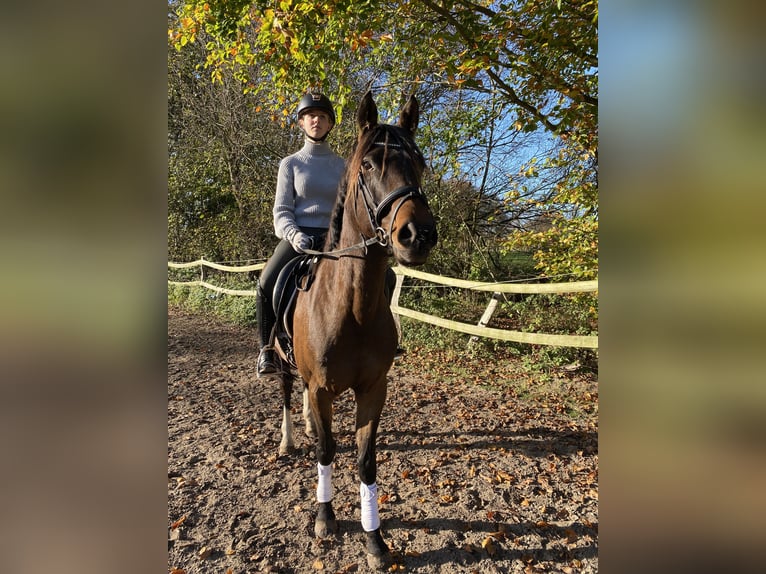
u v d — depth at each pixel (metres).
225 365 6.31
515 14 4.38
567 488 3.16
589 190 5.46
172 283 12.81
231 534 2.67
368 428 2.40
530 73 4.63
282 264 3.10
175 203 13.86
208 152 12.98
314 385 2.39
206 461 3.49
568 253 5.76
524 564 2.46
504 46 4.71
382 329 2.31
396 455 3.62
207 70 12.23
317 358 2.29
